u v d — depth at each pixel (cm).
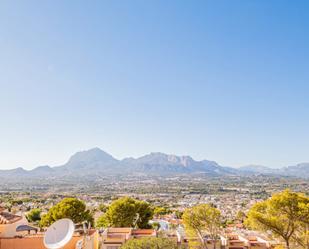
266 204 3033
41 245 2570
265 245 3794
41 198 17250
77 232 2945
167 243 2311
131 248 2220
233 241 3912
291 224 2858
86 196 19612
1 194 19950
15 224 2870
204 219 3759
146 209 5306
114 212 5000
